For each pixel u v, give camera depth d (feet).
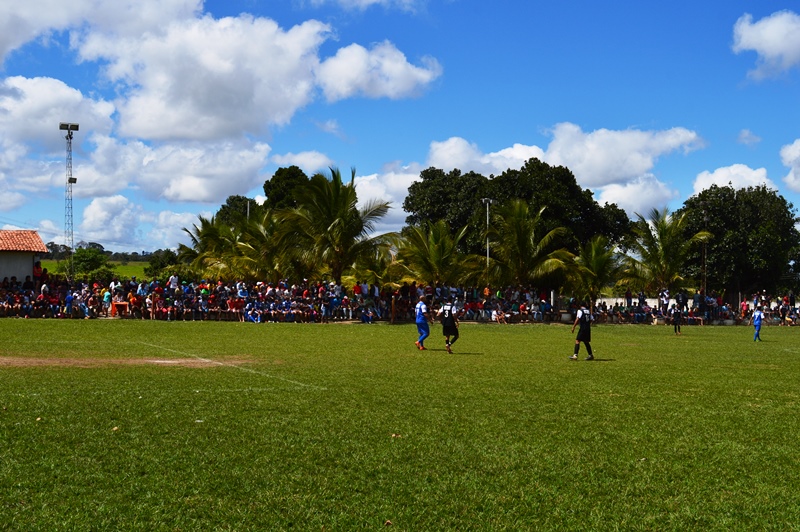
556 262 142.10
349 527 19.79
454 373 51.62
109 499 21.38
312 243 129.39
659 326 141.49
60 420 31.37
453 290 137.90
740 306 169.58
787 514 21.59
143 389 40.60
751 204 199.41
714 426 33.53
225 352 64.75
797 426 33.83
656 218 162.71
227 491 22.45
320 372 50.62
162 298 116.88
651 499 22.80
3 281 117.70
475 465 25.99
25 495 21.49
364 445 28.37
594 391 43.88
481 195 194.18
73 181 189.57
